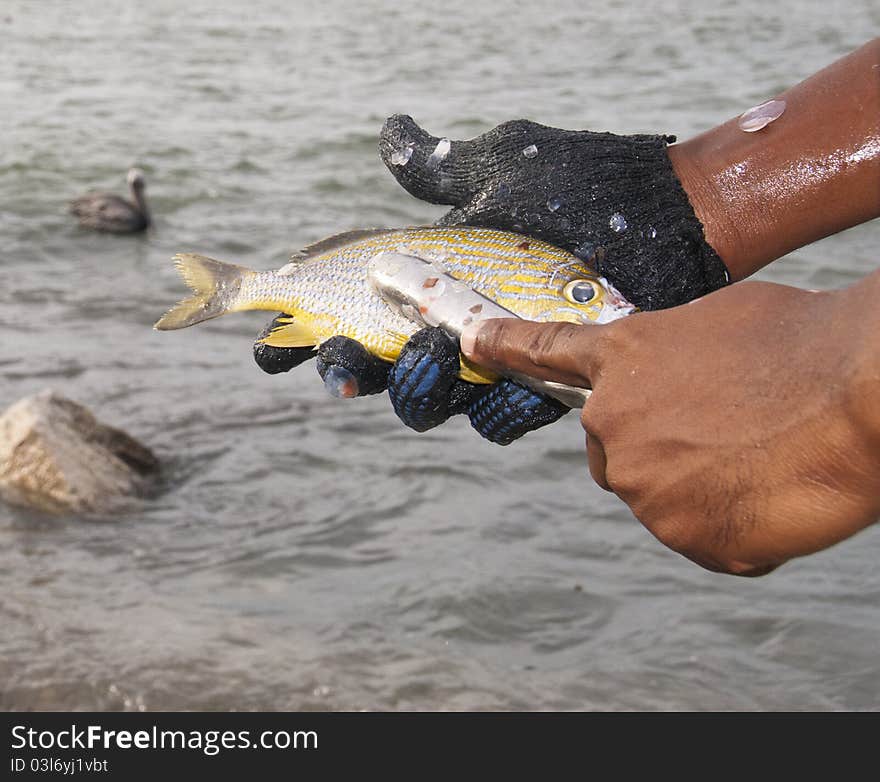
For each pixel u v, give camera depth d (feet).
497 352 2.41
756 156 2.85
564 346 2.33
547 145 2.88
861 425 2.07
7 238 12.93
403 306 2.65
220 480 7.25
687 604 5.88
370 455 7.53
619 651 5.52
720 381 2.18
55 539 6.51
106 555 6.36
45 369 9.05
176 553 6.41
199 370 9.02
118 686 5.12
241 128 17.66
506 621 5.76
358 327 2.83
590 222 2.83
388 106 18.80
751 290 2.22
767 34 25.31
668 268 2.81
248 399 8.43
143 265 12.17
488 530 6.59
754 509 2.15
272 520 6.77
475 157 2.92
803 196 2.84
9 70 22.04
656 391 2.21
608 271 2.82
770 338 2.17
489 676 5.32
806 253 11.01
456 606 5.84
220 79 21.43
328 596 5.97
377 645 5.54
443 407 2.64
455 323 2.57
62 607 5.80
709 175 2.86
